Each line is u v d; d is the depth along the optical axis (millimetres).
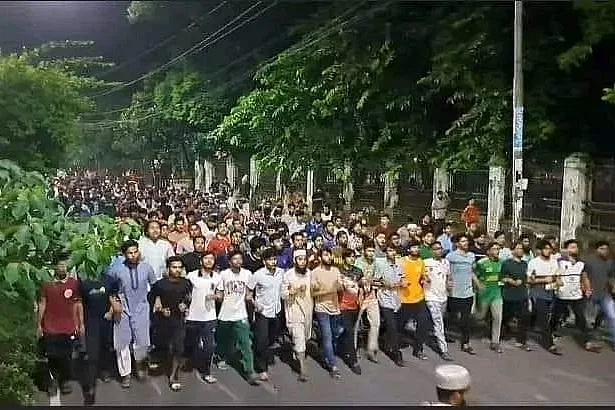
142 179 40156
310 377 8938
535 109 15422
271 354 9633
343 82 18953
